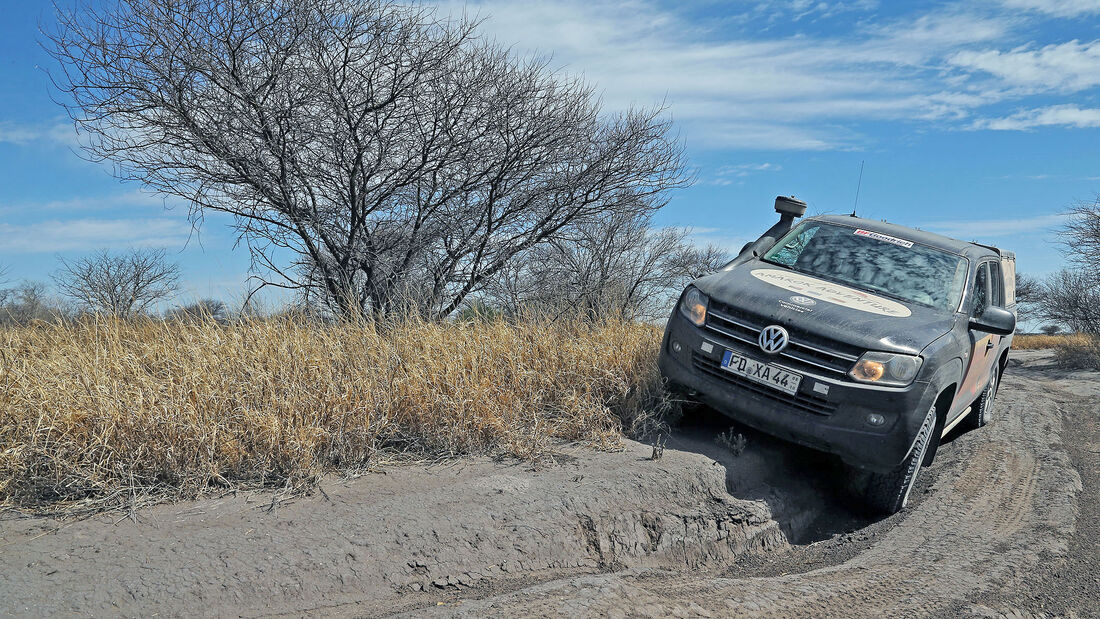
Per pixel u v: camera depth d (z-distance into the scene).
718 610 3.53
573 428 5.61
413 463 4.92
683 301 5.94
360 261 9.01
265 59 8.41
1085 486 6.70
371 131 8.75
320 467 4.58
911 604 3.91
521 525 4.16
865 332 5.18
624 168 10.19
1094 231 22.33
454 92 8.98
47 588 3.16
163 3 7.95
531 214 10.17
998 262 7.24
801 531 5.26
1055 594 4.29
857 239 6.59
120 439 4.32
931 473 6.85
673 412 6.12
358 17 8.46
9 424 4.42
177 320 6.08
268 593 3.37
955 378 5.61
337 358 5.55
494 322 7.18
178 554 3.50
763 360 5.32
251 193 8.66
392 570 3.68
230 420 4.66
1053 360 22.64
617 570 4.16
